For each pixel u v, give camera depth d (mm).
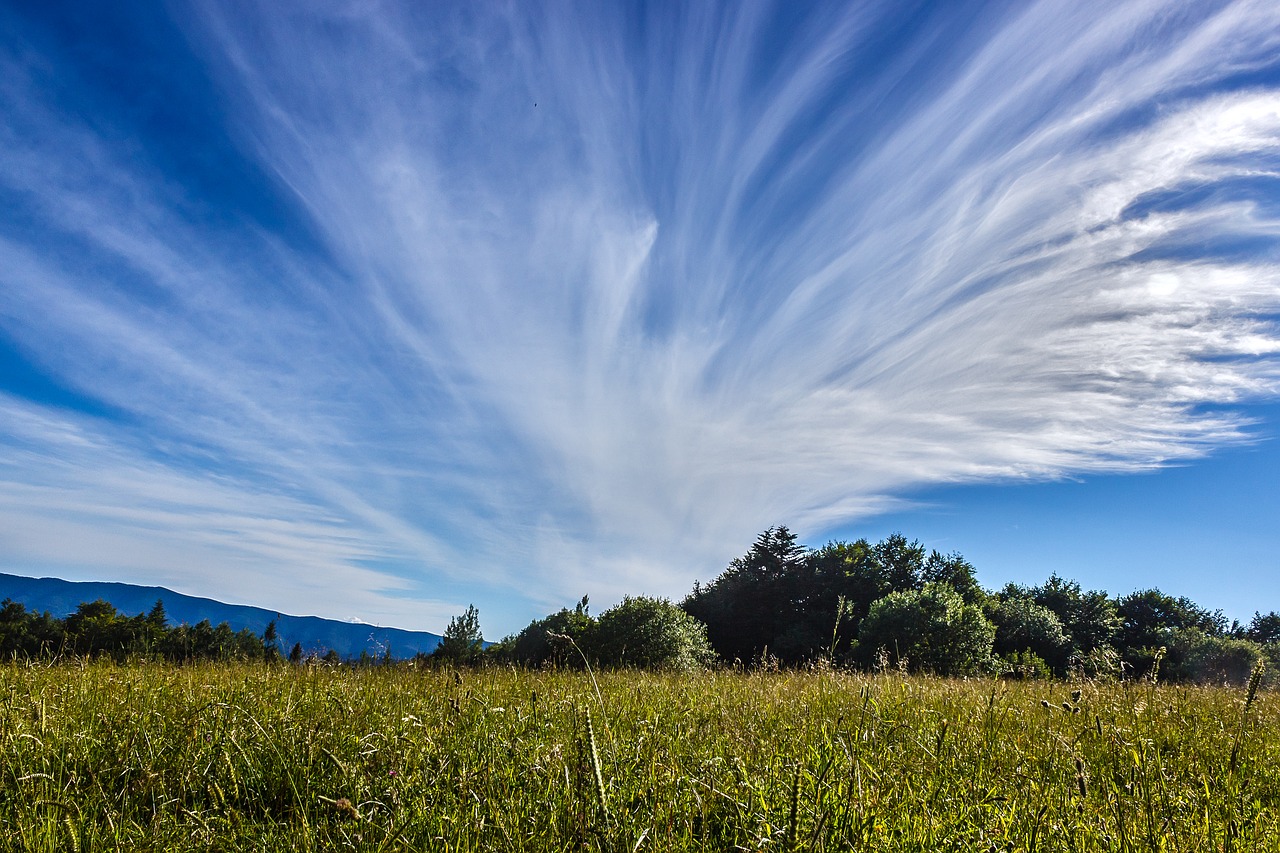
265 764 3227
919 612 28609
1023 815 2674
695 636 24156
